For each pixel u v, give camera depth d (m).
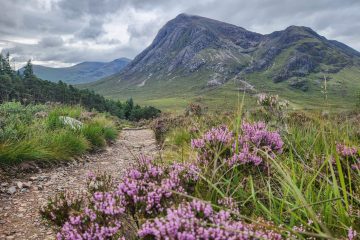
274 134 5.13
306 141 6.46
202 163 4.83
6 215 6.11
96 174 4.91
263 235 2.52
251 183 3.76
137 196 3.16
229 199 3.41
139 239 2.83
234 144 4.86
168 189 3.15
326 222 3.21
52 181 8.52
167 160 7.22
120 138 19.75
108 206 3.06
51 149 10.57
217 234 2.32
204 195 3.88
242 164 4.51
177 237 2.32
